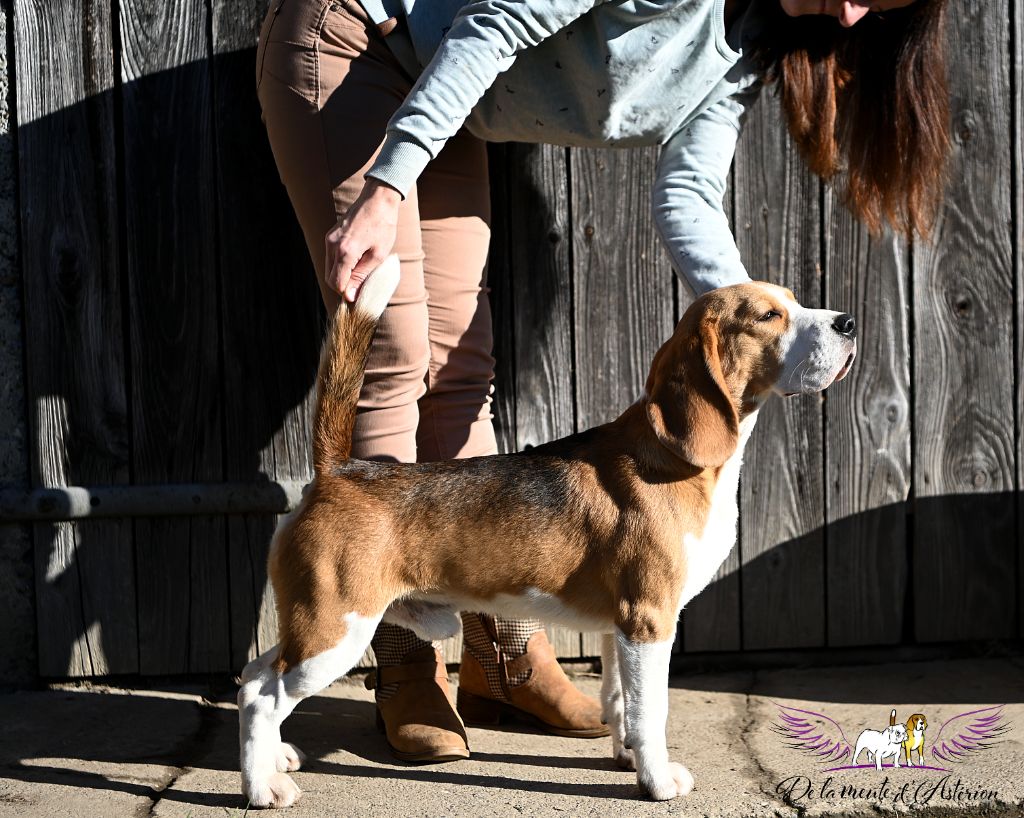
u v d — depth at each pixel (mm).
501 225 3422
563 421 3500
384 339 2736
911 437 3564
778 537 3572
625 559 2520
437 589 2596
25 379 3330
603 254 3459
